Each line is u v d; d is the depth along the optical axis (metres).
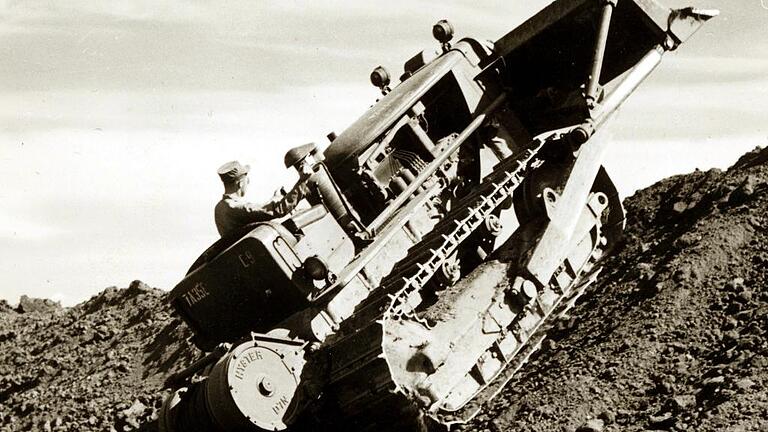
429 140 10.67
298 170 9.93
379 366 8.80
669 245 10.98
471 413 9.38
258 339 9.04
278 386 8.96
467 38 11.40
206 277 9.81
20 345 15.84
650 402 8.74
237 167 9.97
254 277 9.59
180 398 9.27
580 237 10.58
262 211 9.75
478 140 11.12
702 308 9.69
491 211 10.16
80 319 15.91
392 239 10.06
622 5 11.39
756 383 8.26
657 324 9.69
